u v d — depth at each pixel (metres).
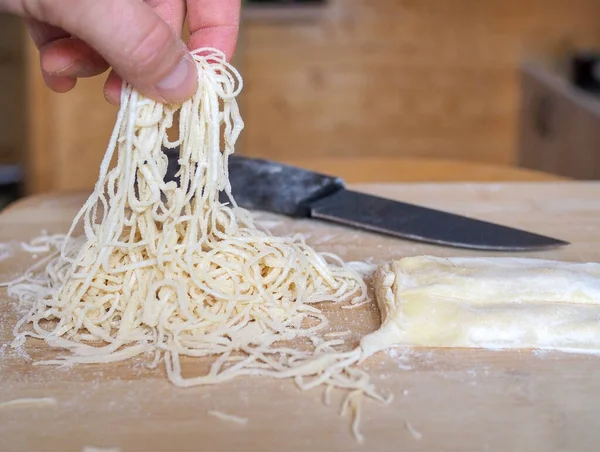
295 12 2.89
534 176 1.79
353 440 0.83
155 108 1.02
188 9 1.18
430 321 1.02
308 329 1.06
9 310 1.12
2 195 3.07
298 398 0.90
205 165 1.06
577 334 1.00
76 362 0.97
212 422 0.86
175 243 1.07
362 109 3.09
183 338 1.01
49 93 2.34
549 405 0.89
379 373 0.95
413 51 3.02
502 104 3.12
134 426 0.85
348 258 1.30
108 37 0.85
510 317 1.02
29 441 0.83
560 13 3.00
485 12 2.98
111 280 1.07
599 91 2.70
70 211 1.49
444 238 1.34
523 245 1.30
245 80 3.02
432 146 3.16
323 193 1.47
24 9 0.86
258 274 1.09
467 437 0.84
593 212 1.48
